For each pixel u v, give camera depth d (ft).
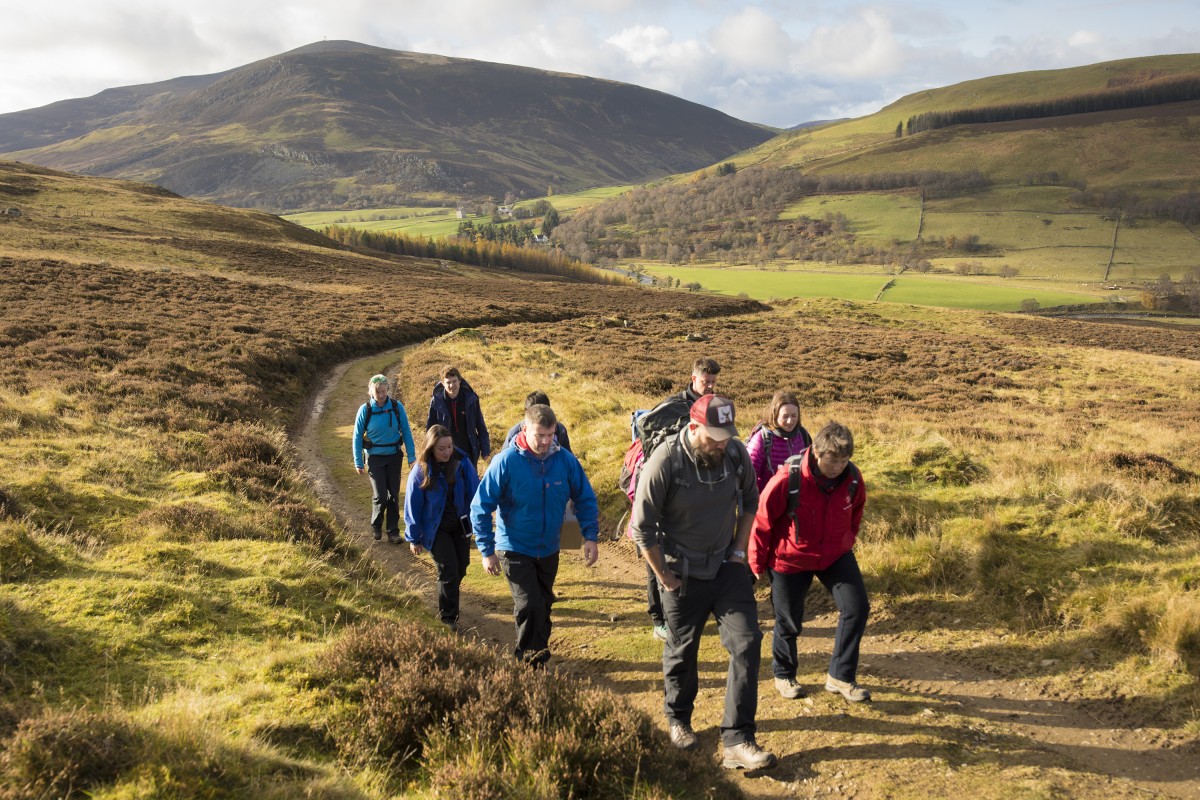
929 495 27.91
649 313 171.12
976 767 13.82
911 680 17.57
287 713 13.53
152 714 12.48
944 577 21.99
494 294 193.16
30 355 57.62
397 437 31.01
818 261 642.63
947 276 532.32
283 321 100.83
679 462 14.03
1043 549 22.38
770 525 16.10
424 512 21.12
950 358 119.03
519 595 18.25
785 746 14.93
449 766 11.74
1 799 9.24
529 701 13.88
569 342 108.68
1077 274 549.13
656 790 12.10
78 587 18.13
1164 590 18.53
